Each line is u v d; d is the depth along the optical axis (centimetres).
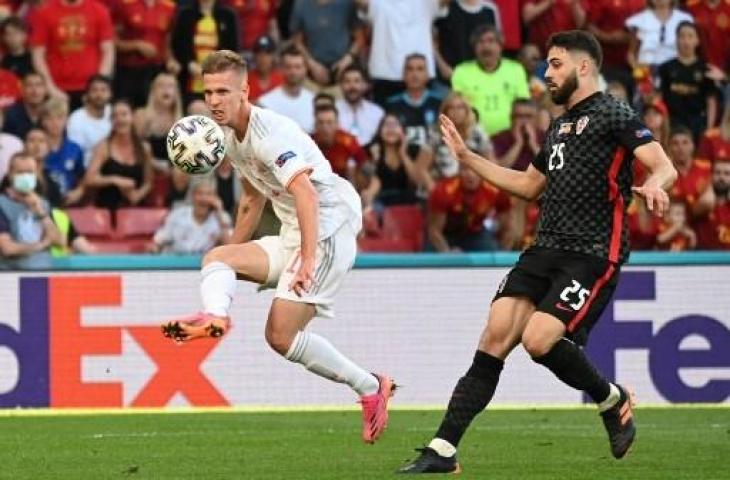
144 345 4019
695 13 5444
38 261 4119
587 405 4144
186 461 2631
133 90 5041
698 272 4172
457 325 4144
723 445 2952
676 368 4166
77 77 4925
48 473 2430
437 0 5166
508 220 4728
